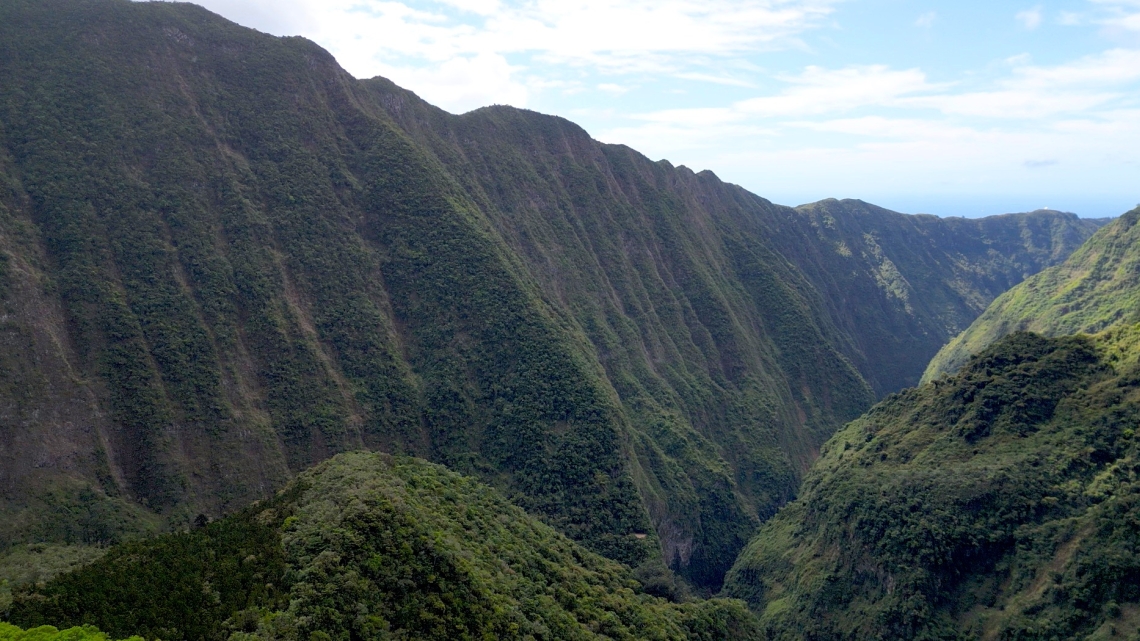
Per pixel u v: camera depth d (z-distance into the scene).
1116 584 56.56
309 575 38.53
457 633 39.97
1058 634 57.34
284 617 35.53
